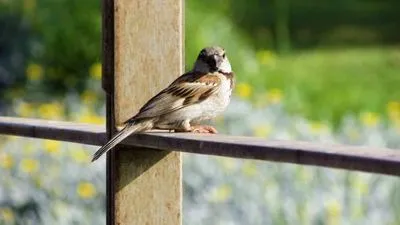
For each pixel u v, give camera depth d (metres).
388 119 16.27
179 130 8.02
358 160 5.28
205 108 8.20
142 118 6.95
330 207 11.68
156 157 7.04
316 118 20.19
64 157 12.32
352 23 34.75
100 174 12.09
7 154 12.64
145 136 6.73
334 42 31.77
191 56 20.42
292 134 13.84
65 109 16.58
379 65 27.80
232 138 6.30
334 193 12.01
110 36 7.00
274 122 14.27
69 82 20.39
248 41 25.72
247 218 11.53
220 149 6.07
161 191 7.07
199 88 8.12
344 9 37.03
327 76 25.73
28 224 11.58
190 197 11.73
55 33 21.12
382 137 14.08
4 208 11.71
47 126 7.52
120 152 6.94
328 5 37.56
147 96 7.10
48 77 20.48
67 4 21.34
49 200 11.68
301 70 26.30
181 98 7.93
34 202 11.71
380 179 12.37
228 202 11.66
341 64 27.77
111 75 6.99
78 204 11.71
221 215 11.52
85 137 7.19
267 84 21.67
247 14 34.66
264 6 36.12
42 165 12.26
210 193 11.65
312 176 12.20
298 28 33.91
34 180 11.88
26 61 21.28
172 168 7.09
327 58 28.67
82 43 20.98
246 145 5.89
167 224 7.11
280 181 12.09
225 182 11.88
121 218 6.96
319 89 23.44
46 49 21.17
